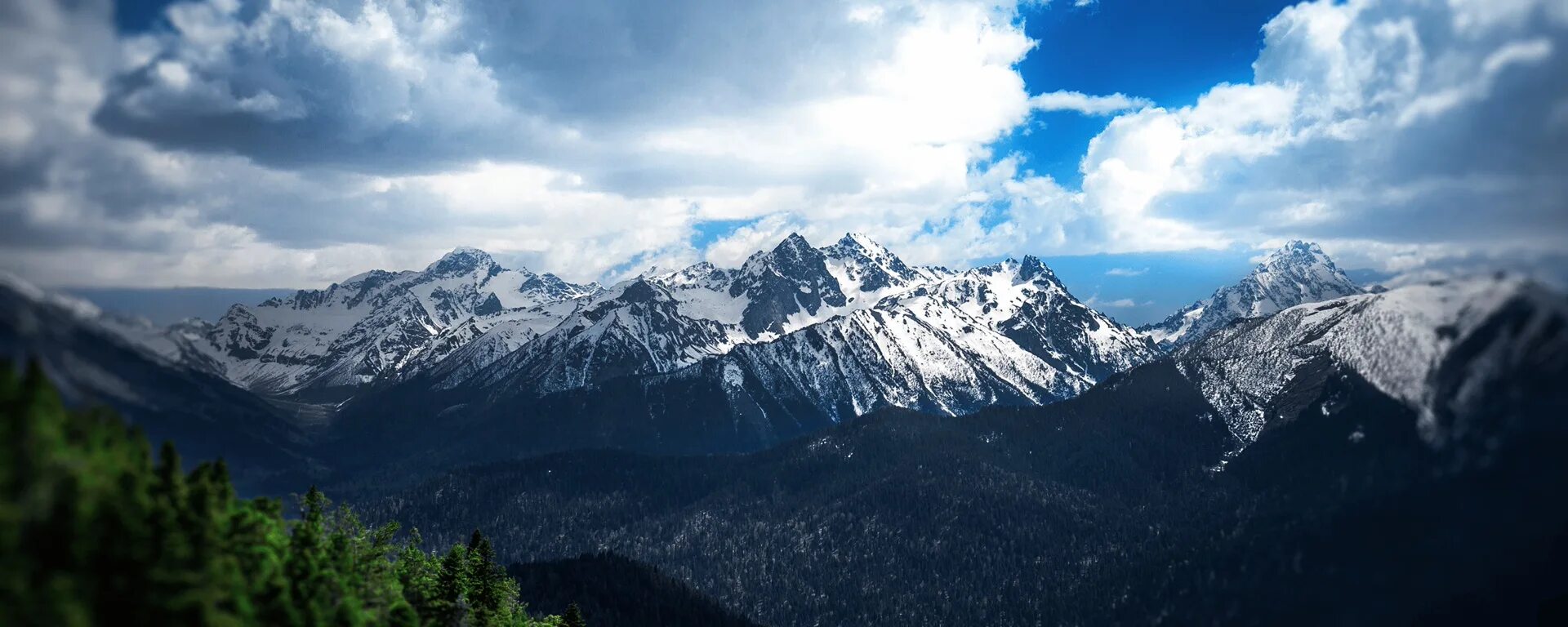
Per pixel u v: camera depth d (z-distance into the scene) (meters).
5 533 90.25
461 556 185.00
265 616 121.81
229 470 145.88
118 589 97.00
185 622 100.50
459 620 181.12
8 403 97.56
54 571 93.06
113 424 116.31
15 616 87.88
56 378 116.56
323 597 136.25
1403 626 150.12
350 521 169.88
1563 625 131.38
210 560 109.25
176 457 117.31
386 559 175.00
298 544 140.12
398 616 156.75
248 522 126.94
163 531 104.06
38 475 95.69
